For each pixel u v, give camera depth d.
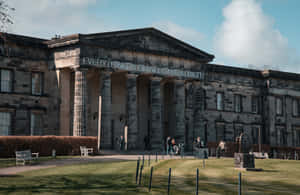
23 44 57.06
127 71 59.88
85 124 55.12
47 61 59.03
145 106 70.25
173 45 64.94
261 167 39.06
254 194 25.52
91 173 33.34
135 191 25.66
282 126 82.44
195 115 67.75
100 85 57.97
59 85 57.47
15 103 56.47
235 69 79.44
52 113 57.81
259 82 83.06
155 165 38.72
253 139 81.25
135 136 60.16
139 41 61.34
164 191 25.91
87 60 55.88
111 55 58.38
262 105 83.06
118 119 66.38
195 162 41.88
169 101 70.88
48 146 49.16
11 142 46.59
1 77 56.03
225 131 77.56
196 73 67.31
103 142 56.75
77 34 54.88
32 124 57.66
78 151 51.09
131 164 39.75
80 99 55.12
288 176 32.94
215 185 28.41
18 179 29.84
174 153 58.38
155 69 62.66
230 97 79.06
